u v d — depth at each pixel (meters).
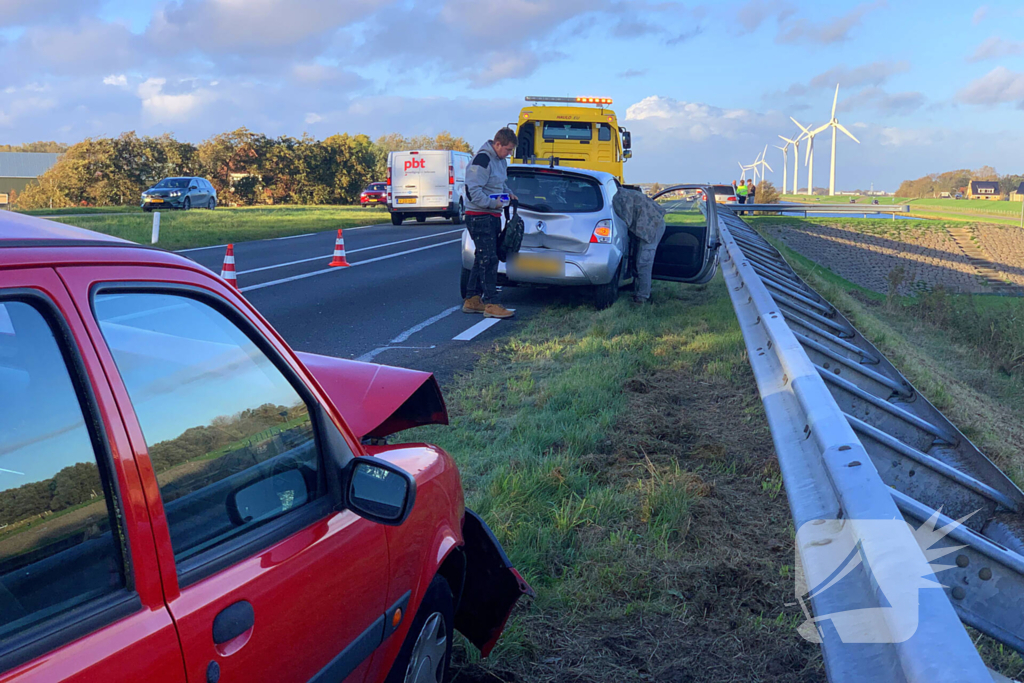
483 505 3.87
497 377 6.54
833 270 37.28
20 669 1.08
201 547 1.46
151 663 1.27
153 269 1.49
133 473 1.33
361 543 1.88
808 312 8.65
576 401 5.74
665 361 7.32
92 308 1.32
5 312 1.18
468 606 2.74
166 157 83.94
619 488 4.31
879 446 3.56
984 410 8.96
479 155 8.94
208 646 1.39
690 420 5.60
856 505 2.12
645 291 10.72
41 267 1.25
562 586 3.25
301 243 19.77
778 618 3.06
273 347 1.80
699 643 2.94
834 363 5.75
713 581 3.35
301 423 1.83
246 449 1.64
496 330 8.77
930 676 1.36
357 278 12.98
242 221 25.98
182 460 1.46
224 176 85.00
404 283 12.57
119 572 1.28
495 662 2.78
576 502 4.06
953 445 4.52
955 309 20.64
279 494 1.71
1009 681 1.74
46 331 1.23
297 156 85.88
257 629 1.51
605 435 5.12
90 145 81.81
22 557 1.15
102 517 1.27
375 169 89.88
